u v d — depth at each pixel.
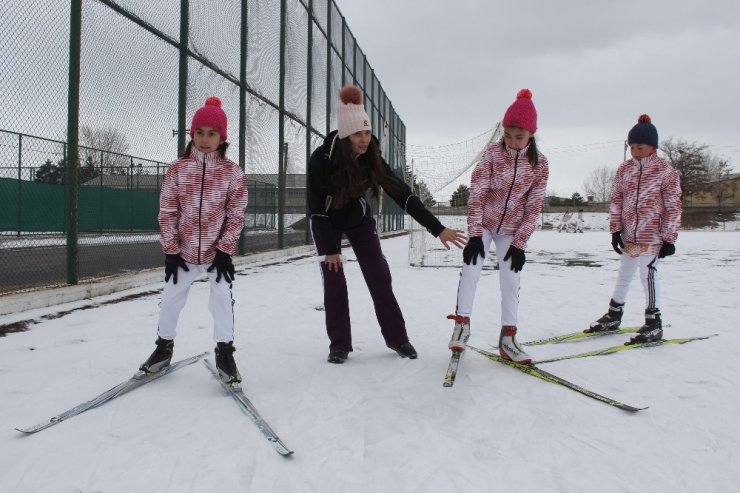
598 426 2.32
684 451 2.08
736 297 5.90
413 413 2.45
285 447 2.03
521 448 2.09
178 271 2.82
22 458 1.96
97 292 5.57
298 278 7.57
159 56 6.52
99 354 3.38
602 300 5.79
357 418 2.38
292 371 3.10
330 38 13.41
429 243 16.64
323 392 2.73
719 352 3.57
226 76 8.20
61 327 4.13
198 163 2.72
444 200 11.35
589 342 3.96
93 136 5.52
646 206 3.82
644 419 2.40
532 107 3.04
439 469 1.90
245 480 1.82
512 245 3.19
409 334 4.09
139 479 1.82
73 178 5.36
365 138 3.10
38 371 3.01
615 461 1.99
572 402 2.61
